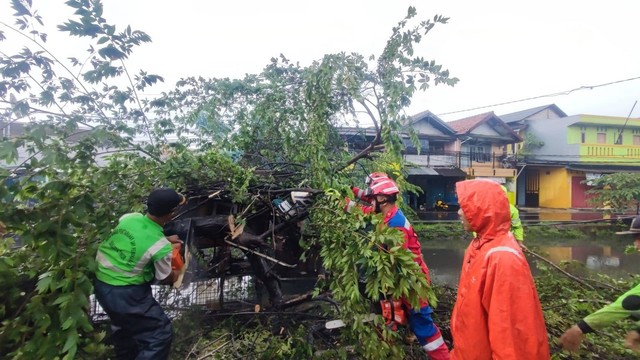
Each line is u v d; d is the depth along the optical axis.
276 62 4.16
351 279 2.57
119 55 2.86
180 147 3.18
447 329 3.56
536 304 1.77
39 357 1.97
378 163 4.17
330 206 2.96
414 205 21.55
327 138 3.99
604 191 14.91
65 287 2.06
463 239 14.28
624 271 9.12
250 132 4.20
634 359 3.04
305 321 3.48
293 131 4.07
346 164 3.97
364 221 2.66
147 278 2.35
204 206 3.48
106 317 2.96
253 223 3.68
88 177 2.50
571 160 23.41
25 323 2.16
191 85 4.16
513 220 4.47
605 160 23.56
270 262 3.59
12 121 2.74
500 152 22.84
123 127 2.88
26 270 2.43
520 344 1.67
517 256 1.78
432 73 3.11
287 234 3.71
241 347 3.19
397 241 2.46
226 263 3.79
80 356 2.30
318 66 3.59
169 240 2.63
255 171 3.84
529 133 25.33
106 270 2.26
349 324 2.90
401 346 3.08
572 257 11.02
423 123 21.02
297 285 4.08
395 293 2.43
